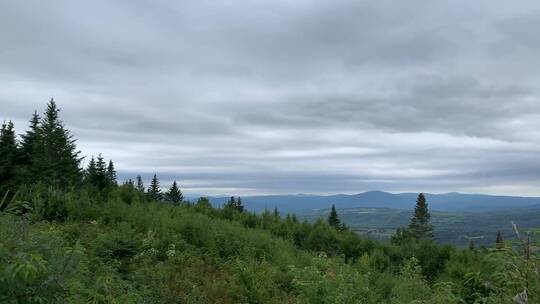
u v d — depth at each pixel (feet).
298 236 81.20
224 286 37.27
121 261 39.58
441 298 16.51
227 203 92.68
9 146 98.73
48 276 13.99
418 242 74.18
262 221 85.05
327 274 30.07
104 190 71.67
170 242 47.47
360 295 34.68
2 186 75.72
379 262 66.64
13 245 14.30
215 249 50.01
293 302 34.94
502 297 13.28
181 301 32.17
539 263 12.87
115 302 21.48
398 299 37.04
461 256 61.98
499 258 13.21
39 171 100.73
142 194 75.82
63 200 54.13
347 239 77.61
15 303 12.63
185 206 80.07
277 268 45.96
